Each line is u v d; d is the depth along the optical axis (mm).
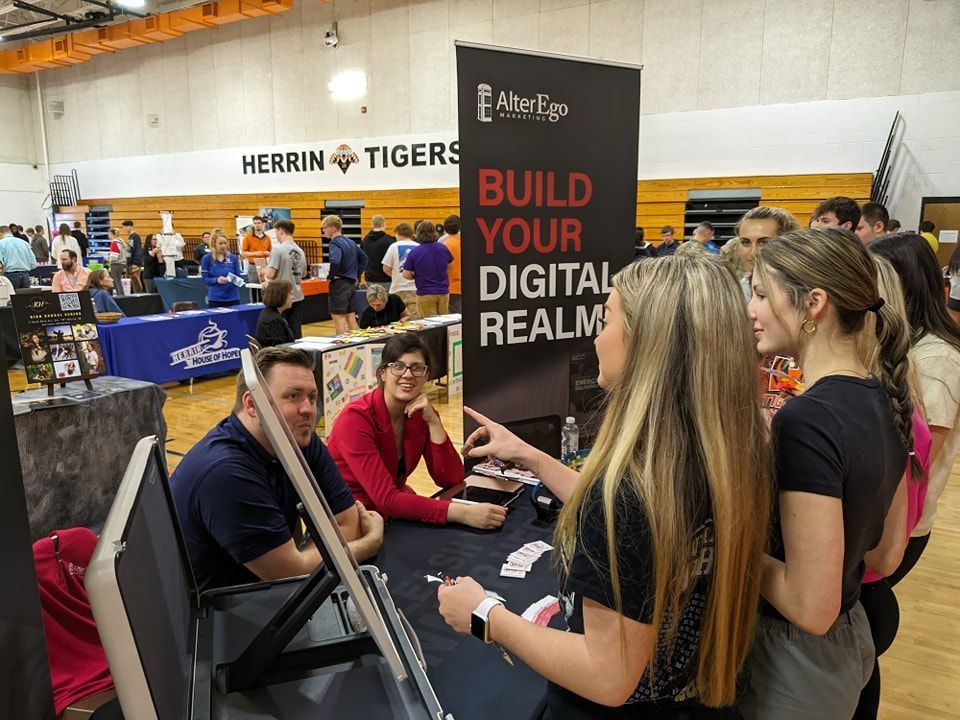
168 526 942
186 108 13078
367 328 5535
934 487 1571
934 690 2172
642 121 8602
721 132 8148
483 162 1992
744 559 828
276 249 6863
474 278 2045
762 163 7984
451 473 2311
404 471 2297
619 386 859
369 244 7992
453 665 1188
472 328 2070
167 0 12125
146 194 14234
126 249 11703
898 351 1125
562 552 899
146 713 622
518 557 1601
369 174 11117
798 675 1032
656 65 8414
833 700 1039
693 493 774
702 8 8039
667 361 803
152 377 5887
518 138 2031
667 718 910
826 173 7633
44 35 13453
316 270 10344
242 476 1533
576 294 2248
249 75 12078
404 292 6621
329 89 11227
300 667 887
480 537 1739
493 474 2104
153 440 987
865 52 7273
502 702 1090
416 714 802
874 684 1425
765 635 1057
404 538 1741
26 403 3057
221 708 811
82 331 3230
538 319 2188
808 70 7578
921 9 6953
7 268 9648
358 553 1601
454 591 987
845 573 976
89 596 585
